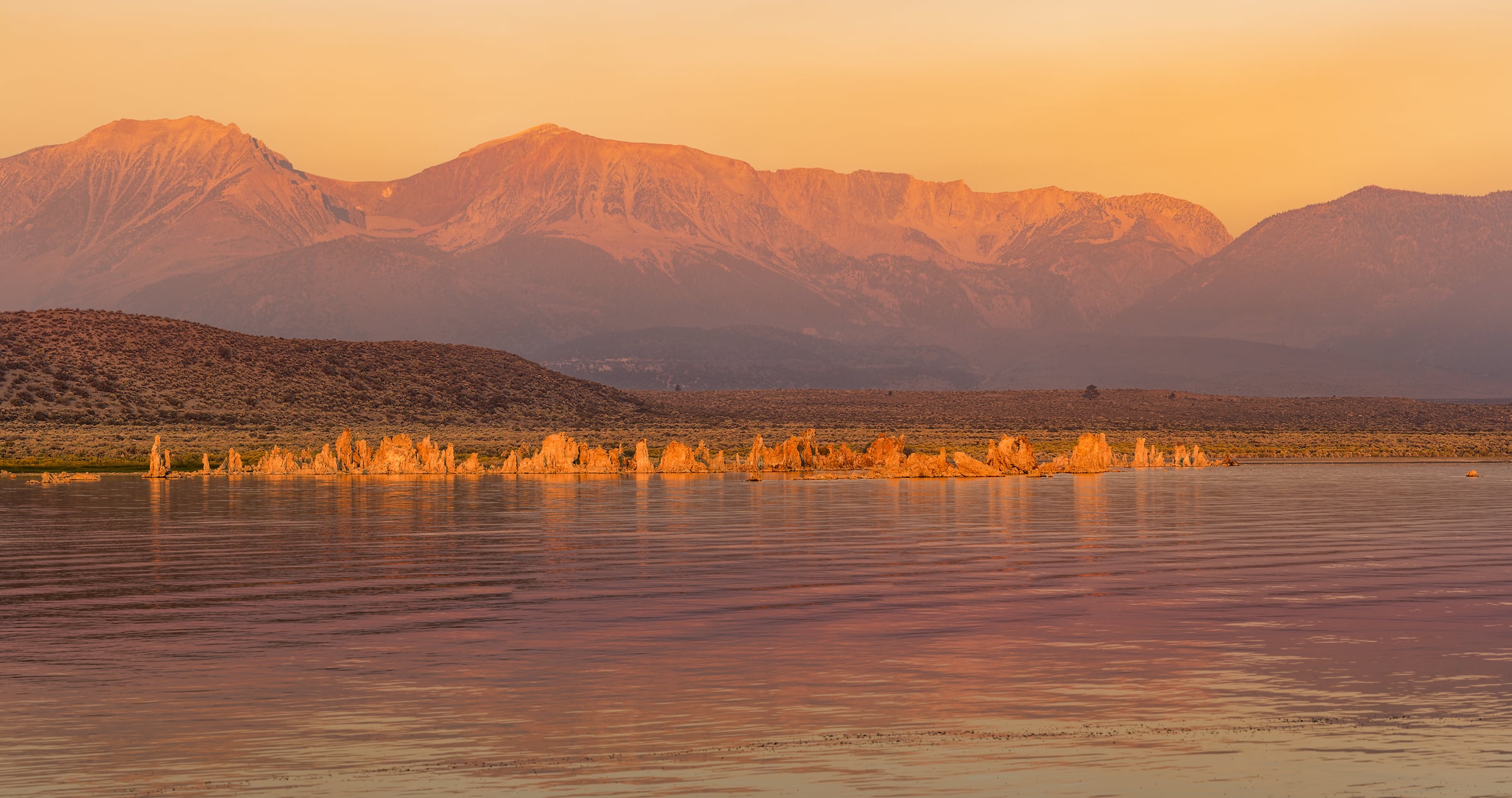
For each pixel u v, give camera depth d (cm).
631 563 5078
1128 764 2352
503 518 7206
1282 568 4922
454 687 2922
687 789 2217
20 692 2877
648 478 11869
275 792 2208
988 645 3388
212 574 4769
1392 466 15138
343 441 13675
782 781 2259
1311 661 3184
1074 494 9456
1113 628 3616
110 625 3675
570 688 2916
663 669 3098
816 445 14075
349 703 2783
